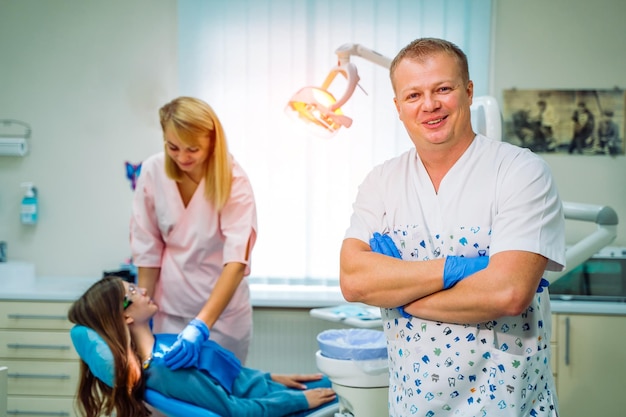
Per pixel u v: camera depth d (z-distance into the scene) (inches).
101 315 84.0
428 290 53.6
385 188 61.5
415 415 57.3
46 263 143.3
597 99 136.0
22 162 142.7
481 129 88.0
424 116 54.0
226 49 136.4
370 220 61.7
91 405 85.7
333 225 136.5
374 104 134.7
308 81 135.6
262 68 136.3
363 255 57.6
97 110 142.2
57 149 142.7
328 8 134.8
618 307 115.5
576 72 136.6
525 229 52.2
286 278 137.1
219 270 102.0
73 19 141.6
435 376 56.1
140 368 84.7
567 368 117.3
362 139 135.3
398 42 134.7
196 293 101.3
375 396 79.0
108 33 141.4
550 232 53.0
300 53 135.6
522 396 54.8
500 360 54.5
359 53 97.5
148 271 102.6
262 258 137.3
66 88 142.1
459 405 56.4
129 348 84.5
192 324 87.8
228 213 97.7
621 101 135.8
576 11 135.9
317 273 136.9
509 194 53.8
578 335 116.6
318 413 84.8
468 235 56.0
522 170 54.0
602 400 117.0
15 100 142.5
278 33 135.6
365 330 86.4
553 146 136.9
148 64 141.2
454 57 53.6
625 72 135.8
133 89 141.6
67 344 122.1
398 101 55.9
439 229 57.4
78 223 143.2
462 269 52.9
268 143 135.9
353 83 95.4
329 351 80.4
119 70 141.6
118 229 142.9
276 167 136.3
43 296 121.8
